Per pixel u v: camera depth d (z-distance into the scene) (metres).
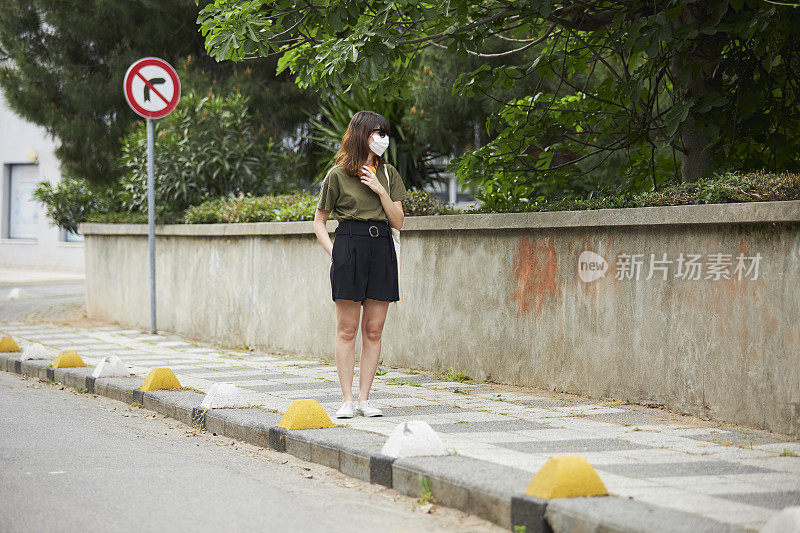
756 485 6.59
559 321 11.42
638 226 10.31
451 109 20.22
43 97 24.64
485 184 14.10
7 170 52.41
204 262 19.03
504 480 6.68
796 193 8.75
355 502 7.12
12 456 8.83
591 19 12.24
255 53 11.84
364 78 11.62
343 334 9.79
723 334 9.34
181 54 25.11
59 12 24.09
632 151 13.98
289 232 16.23
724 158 11.76
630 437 8.52
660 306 10.08
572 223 11.01
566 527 5.87
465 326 12.89
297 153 24.75
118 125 24.47
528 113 13.39
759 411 8.97
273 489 7.55
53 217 25.88
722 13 10.31
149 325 21.08
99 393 12.88
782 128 11.58
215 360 15.52
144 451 9.13
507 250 12.19
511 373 12.16
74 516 6.71
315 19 11.78
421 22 12.98
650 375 10.24
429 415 9.81
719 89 11.61
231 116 21.25
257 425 9.39
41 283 38.22
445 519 6.60
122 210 24.53
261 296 17.30
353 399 10.70
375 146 9.66
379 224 9.78
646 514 5.73
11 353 16.53
